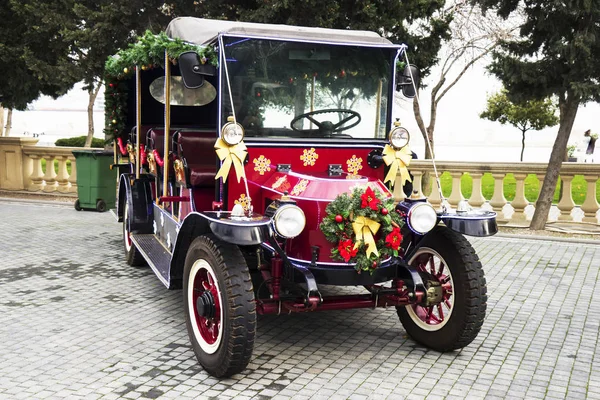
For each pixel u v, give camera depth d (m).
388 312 6.34
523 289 7.17
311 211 4.73
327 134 5.48
